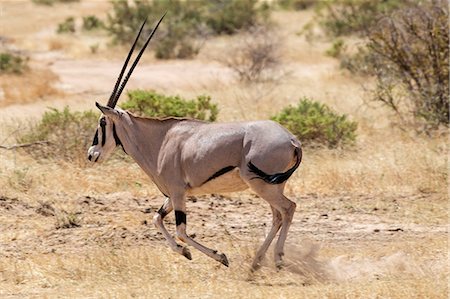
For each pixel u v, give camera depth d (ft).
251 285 74.95
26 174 113.50
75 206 102.94
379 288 71.51
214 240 90.94
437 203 104.99
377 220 99.40
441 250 85.71
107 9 427.74
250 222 98.73
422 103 145.59
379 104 167.02
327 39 286.66
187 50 273.13
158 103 137.49
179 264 82.07
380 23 151.94
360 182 112.57
